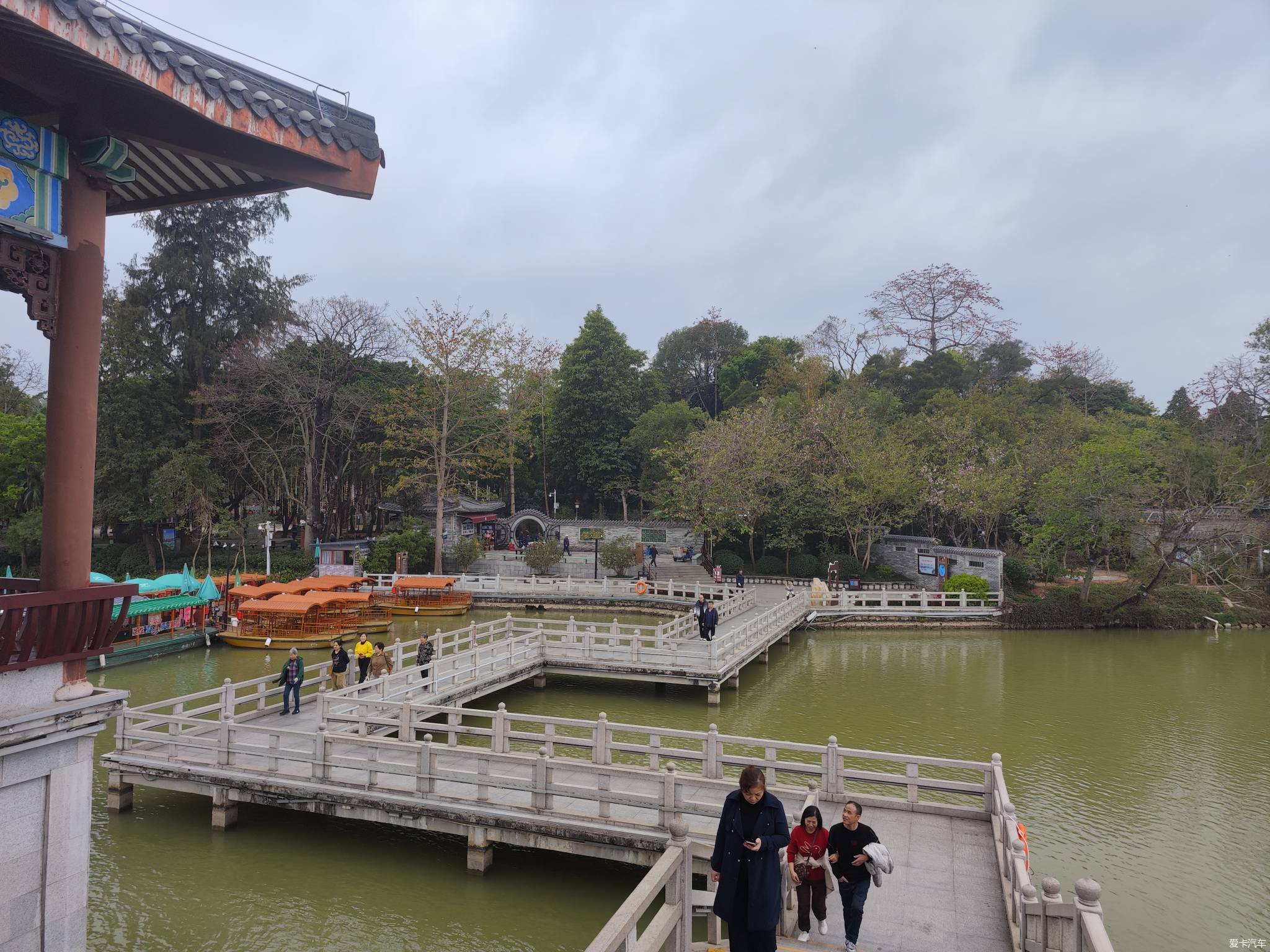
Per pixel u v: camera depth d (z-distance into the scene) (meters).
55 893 7.37
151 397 50.62
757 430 55.91
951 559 50.38
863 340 90.69
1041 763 21.72
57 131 7.79
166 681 28.42
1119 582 50.59
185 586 35.03
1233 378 55.56
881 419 65.75
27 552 49.34
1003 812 12.48
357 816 15.53
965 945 10.41
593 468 70.62
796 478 55.81
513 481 69.25
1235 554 46.16
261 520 62.62
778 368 79.31
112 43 6.45
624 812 14.84
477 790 15.20
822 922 10.42
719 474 53.22
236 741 17.94
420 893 14.19
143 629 33.53
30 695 7.11
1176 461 46.16
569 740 17.14
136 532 55.94
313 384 53.56
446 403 54.22
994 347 82.50
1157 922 13.73
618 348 74.06
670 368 87.81
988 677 32.03
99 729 7.70
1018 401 66.88
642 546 58.62
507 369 58.81
